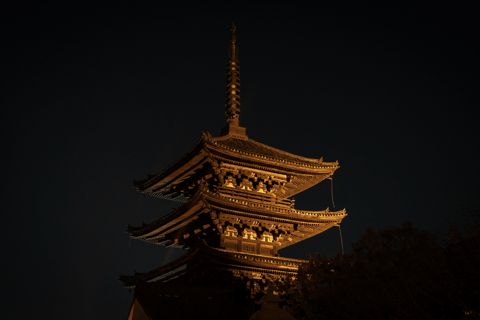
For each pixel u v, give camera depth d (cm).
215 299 4331
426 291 2741
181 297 4212
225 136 5497
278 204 5309
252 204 4862
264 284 4703
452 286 2612
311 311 3509
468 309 2595
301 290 3778
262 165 5103
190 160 5141
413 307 2750
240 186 5200
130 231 6006
